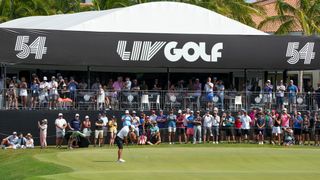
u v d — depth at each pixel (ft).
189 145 188.14
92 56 204.95
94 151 167.84
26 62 201.16
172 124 194.90
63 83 198.49
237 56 212.43
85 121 188.96
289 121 196.75
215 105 203.00
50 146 189.78
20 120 192.65
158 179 114.42
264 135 196.75
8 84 204.85
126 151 168.25
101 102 197.88
